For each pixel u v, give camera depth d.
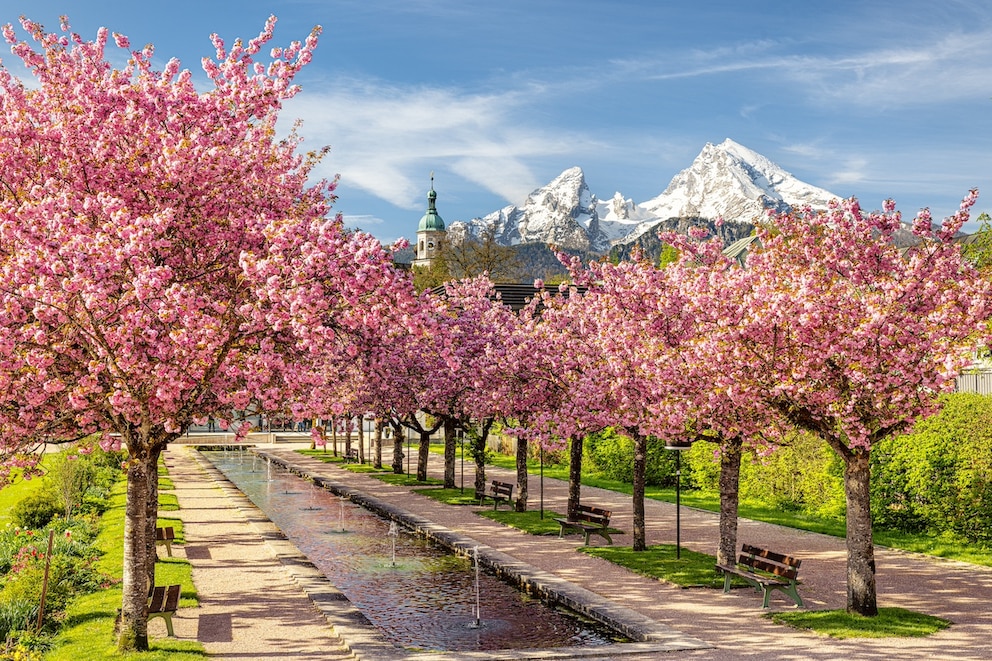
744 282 18.42
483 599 19.64
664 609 17.75
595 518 25.88
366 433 72.19
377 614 18.34
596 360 24.83
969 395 26.48
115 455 44.38
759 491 33.97
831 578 20.47
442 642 16.22
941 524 25.55
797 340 16.42
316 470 49.47
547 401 27.48
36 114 16.66
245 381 15.53
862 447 16.72
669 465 40.00
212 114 16.59
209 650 15.09
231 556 23.95
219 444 70.44
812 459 31.69
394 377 35.41
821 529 27.61
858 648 14.68
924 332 15.28
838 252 18.08
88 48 18.50
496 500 33.06
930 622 16.22
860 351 15.68
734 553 21.05
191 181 15.43
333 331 14.96
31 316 14.26
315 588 19.72
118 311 13.84
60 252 13.52
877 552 23.83
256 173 17.39
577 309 26.41
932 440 25.92
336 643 15.59
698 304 17.91
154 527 18.64
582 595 18.78
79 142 15.60
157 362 14.20
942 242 16.89
